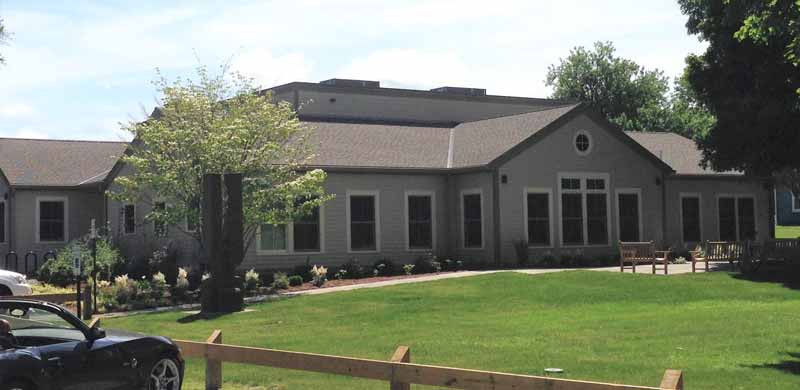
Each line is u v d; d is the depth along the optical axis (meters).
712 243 30.38
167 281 30.56
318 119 39.28
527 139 34.28
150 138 28.56
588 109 35.91
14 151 40.56
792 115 28.80
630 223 36.97
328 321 20.66
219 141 28.09
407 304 23.03
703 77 31.61
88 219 39.38
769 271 29.17
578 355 14.66
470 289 25.36
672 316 19.56
